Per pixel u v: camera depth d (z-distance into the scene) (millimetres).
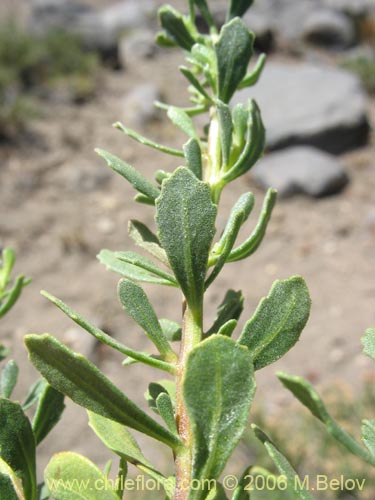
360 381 5613
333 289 6621
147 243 1001
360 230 7297
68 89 9211
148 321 926
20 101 8312
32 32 10172
